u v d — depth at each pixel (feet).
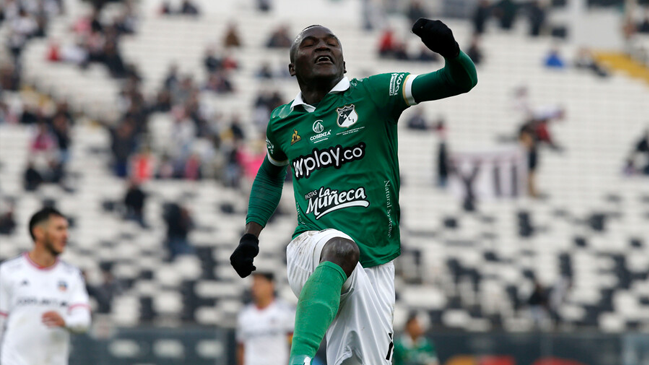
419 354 128.77
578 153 257.96
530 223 230.89
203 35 276.00
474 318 197.06
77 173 216.74
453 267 212.02
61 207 208.54
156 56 264.52
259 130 237.45
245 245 49.42
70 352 129.18
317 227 45.68
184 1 284.82
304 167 46.65
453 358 144.25
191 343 134.21
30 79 241.76
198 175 219.61
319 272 41.78
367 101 45.55
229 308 189.88
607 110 274.98
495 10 316.81
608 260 224.74
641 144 262.26
